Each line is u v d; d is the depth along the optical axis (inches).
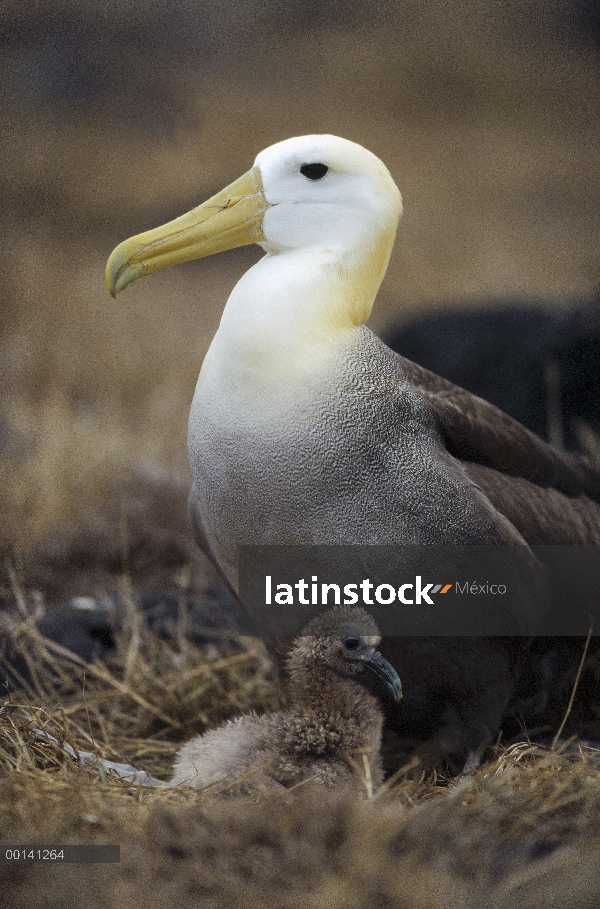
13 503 572.1
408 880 276.5
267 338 336.8
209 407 346.0
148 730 427.8
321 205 345.4
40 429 650.2
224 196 351.3
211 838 287.7
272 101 1294.3
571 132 1274.6
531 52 1418.6
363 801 309.0
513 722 396.8
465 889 279.4
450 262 986.7
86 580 539.2
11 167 1112.2
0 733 344.5
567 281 922.1
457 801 312.2
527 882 283.4
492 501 364.8
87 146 1160.2
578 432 591.5
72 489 593.6
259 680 449.4
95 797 312.5
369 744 340.2
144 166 1142.3
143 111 1222.3
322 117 1278.3
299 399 337.4
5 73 1235.9
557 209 1093.1
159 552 559.5
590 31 1446.9
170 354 803.4
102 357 774.5
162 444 664.4
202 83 1296.8
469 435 366.9
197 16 1342.3
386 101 1331.2
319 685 339.0
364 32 1423.5
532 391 609.9
